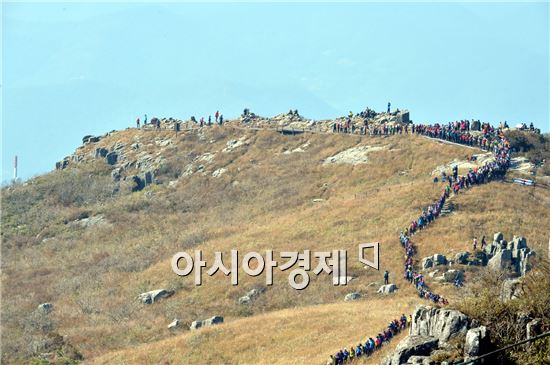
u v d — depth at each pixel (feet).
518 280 218.18
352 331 338.75
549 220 443.32
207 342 363.56
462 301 219.82
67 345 402.72
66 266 531.91
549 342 196.75
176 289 456.04
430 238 430.20
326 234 473.67
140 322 423.23
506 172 499.51
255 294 429.79
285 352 336.49
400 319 309.63
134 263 513.45
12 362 390.83
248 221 551.18
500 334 202.80
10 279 521.65
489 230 428.97
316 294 414.82
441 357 201.57
